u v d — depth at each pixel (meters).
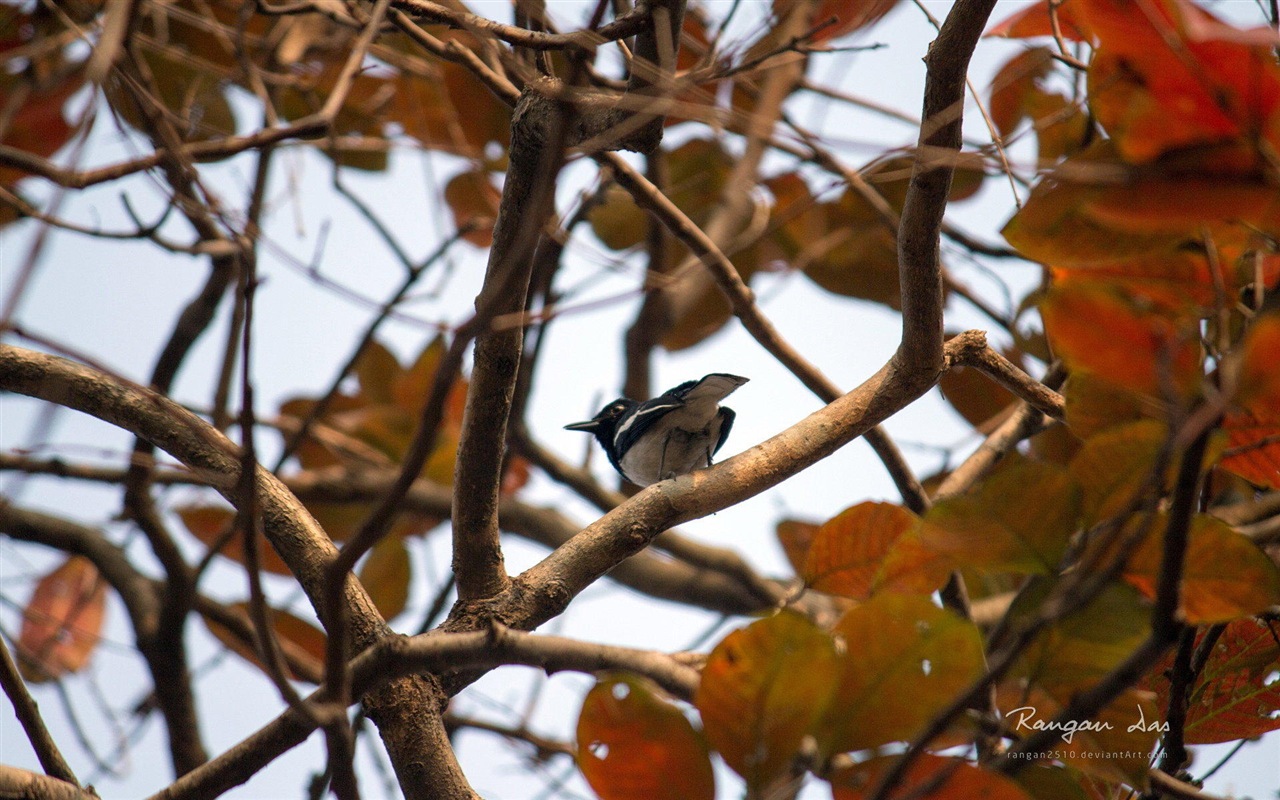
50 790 6.11
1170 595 4.39
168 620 13.12
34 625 14.77
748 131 6.18
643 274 7.25
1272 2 5.48
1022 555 5.16
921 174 6.85
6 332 3.91
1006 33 8.29
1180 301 5.53
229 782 6.39
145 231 7.73
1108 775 5.57
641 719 4.97
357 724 7.53
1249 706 6.99
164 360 12.23
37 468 12.47
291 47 12.69
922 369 7.95
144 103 6.37
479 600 7.68
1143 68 4.43
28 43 11.12
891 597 4.93
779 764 4.85
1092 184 4.75
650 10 6.57
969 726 5.14
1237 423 5.77
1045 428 10.12
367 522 5.07
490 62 10.52
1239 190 4.49
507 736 12.06
